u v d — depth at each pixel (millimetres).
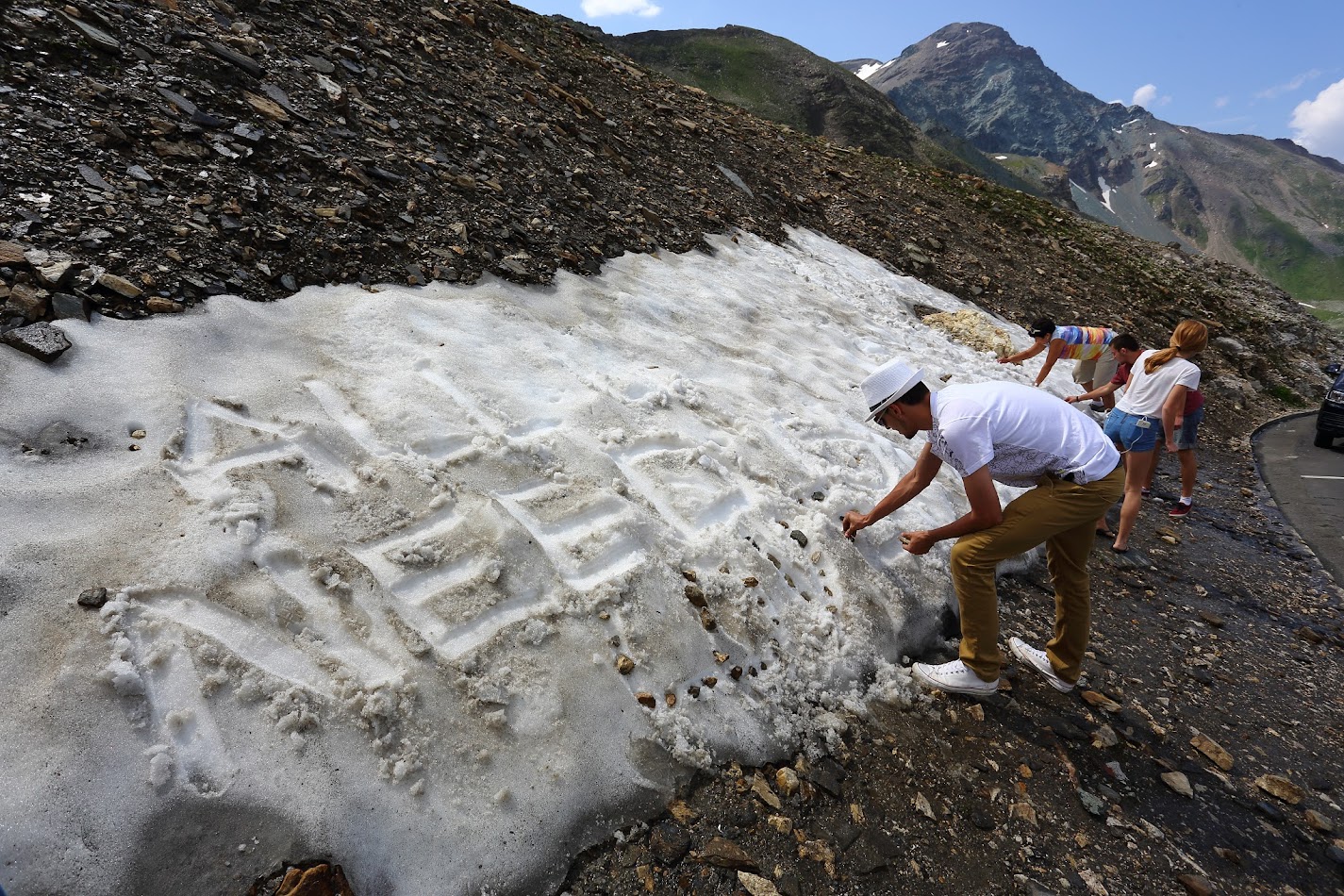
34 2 5262
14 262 3576
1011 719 3754
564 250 6598
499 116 8062
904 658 4074
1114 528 6336
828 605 4020
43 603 2457
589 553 3549
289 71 6469
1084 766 3557
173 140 5004
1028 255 14398
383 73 7441
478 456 3838
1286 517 7406
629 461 4328
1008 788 3346
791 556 4168
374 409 3875
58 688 2270
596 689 3020
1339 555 6543
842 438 5738
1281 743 3979
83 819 2080
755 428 5242
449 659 2881
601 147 9055
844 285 9523
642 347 5789
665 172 9719
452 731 2688
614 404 4750
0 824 1977
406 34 8625
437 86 7902
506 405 4293
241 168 5121
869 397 3312
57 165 4328
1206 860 3186
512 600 3197
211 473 3168
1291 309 17141
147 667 2424
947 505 5445
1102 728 3807
